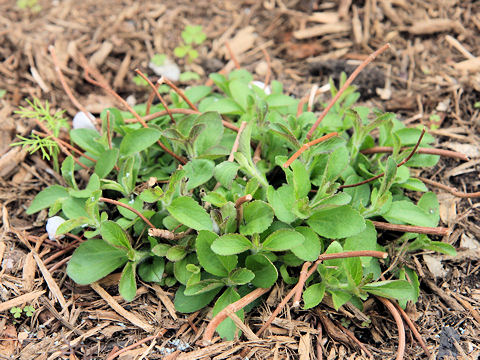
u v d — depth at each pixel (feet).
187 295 1.41
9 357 1.39
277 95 1.67
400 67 1.91
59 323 1.44
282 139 1.57
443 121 1.79
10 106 1.82
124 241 1.44
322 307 1.48
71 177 1.53
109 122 1.52
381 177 1.53
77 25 2.05
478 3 2.00
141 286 1.50
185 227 1.47
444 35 1.96
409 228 1.42
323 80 1.92
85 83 1.92
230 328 1.38
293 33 2.04
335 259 1.42
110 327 1.44
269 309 1.46
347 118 1.63
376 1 2.04
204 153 1.52
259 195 1.49
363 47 1.97
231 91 1.64
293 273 1.51
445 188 1.53
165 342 1.42
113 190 1.60
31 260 1.52
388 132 1.55
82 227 1.55
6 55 1.96
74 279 1.44
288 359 1.40
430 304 1.49
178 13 2.11
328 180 1.44
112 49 2.00
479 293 1.50
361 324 1.46
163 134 1.48
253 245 1.40
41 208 1.52
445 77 1.87
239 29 2.08
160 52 2.01
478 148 1.72
